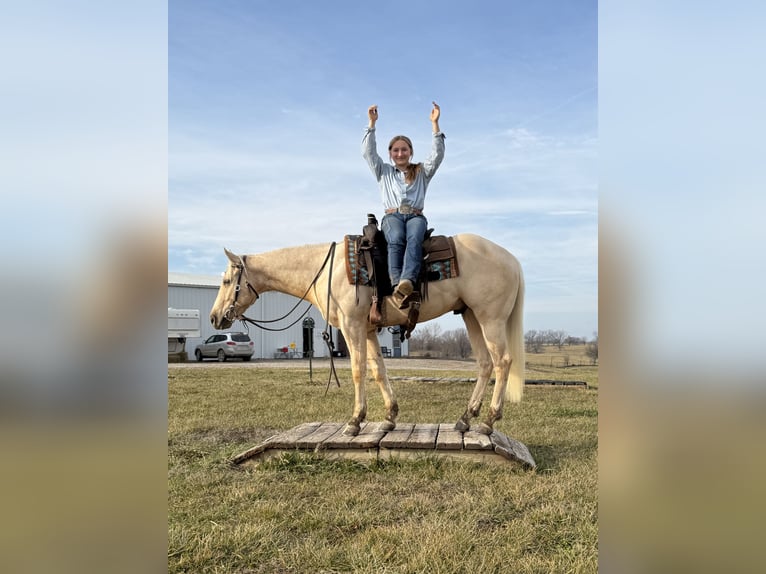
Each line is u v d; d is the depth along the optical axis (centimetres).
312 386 1062
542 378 1327
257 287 518
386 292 475
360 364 484
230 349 2322
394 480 397
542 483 385
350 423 479
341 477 405
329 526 315
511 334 498
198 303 2622
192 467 436
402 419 650
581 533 295
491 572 255
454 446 437
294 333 2891
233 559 275
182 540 291
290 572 263
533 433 564
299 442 448
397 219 471
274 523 316
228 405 779
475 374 1487
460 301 489
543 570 257
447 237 485
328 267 498
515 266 489
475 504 344
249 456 447
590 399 842
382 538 293
